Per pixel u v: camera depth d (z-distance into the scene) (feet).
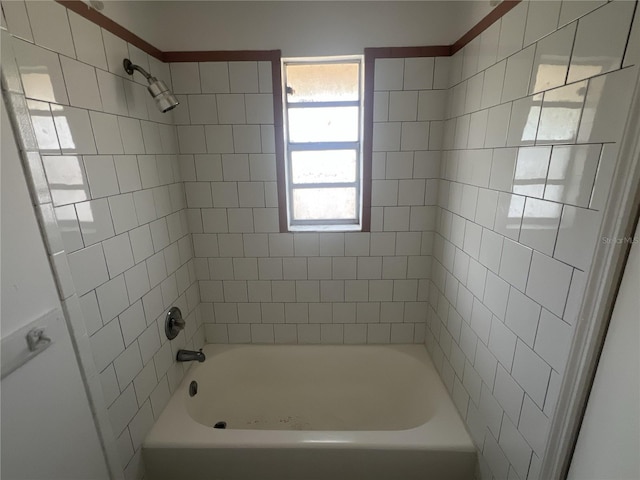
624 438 2.26
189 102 5.39
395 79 5.24
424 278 6.22
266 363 6.66
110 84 3.80
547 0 2.83
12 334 2.43
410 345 6.58
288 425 6.07
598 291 2.37
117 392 3.84
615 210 2.22
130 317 4.12
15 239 2.49
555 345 2.76
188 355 5.44
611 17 2.18
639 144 2.04
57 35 3.03
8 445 2.42
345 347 6.57
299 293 6.39
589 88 2.38
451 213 5.08
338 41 5.13
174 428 4.64
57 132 2.99
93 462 3.38
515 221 3.34
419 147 5.51
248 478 4.51
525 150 3.16
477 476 4.23
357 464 4.40
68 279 3.02
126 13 4.19
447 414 4.83
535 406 3.04
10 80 2.52
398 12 4.99
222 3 5.02
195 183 5.78
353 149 5.94
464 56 4.55
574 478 2.74
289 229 6.06
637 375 2.16
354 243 6.06
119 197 3.92
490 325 3.89
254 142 5.57
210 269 6.27
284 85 5.55
